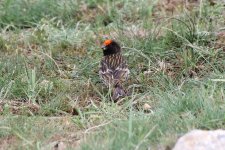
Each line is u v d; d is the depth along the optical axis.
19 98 13.30
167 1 17.22
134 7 16.92
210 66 14.06
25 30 16.73
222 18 15.90
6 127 11.48
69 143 11.00
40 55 15.15
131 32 15.55
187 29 15.07
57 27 16.64
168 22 15.98
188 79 13.30
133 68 14.30
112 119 11.77
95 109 12.63
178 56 14.50
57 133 11.52
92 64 14.40
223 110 11.29
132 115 11.45
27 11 17.16
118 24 16.19
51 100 13.12
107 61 13.52
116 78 13.25
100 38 15.67
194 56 14.30
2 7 17.27
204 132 9.71
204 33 14.94
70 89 13.70
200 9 15.94
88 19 16.97
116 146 10.10
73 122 12.09
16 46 15.73
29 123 11.79
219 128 10.96
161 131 10.72
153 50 14.65
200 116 11.27
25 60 14.67
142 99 12.84
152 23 16.12
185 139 9.59
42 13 17.11
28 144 10.85
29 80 13.59
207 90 12.43
